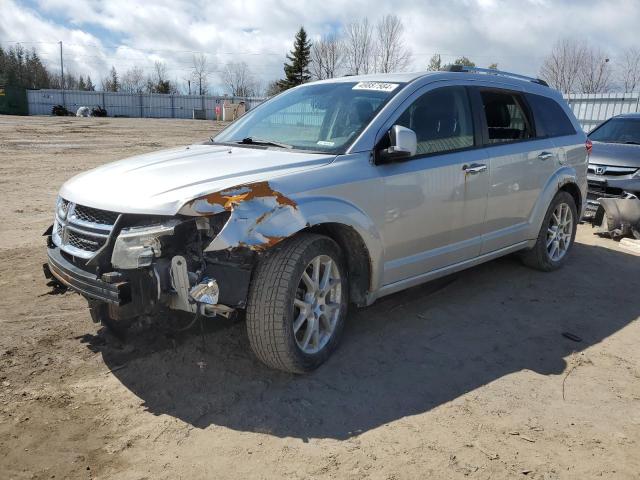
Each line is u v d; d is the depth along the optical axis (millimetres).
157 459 2738
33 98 60781
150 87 92438
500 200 4949
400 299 4965
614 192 8195
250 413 3139
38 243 6566
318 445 2877
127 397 3270
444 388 3492
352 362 3770
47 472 2621
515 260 6301
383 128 3959
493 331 4387
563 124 5930
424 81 4402
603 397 3465
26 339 3943
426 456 2816
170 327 3588
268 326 3256
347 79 4711
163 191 3176
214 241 2990
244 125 4723
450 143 4457
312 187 3430
